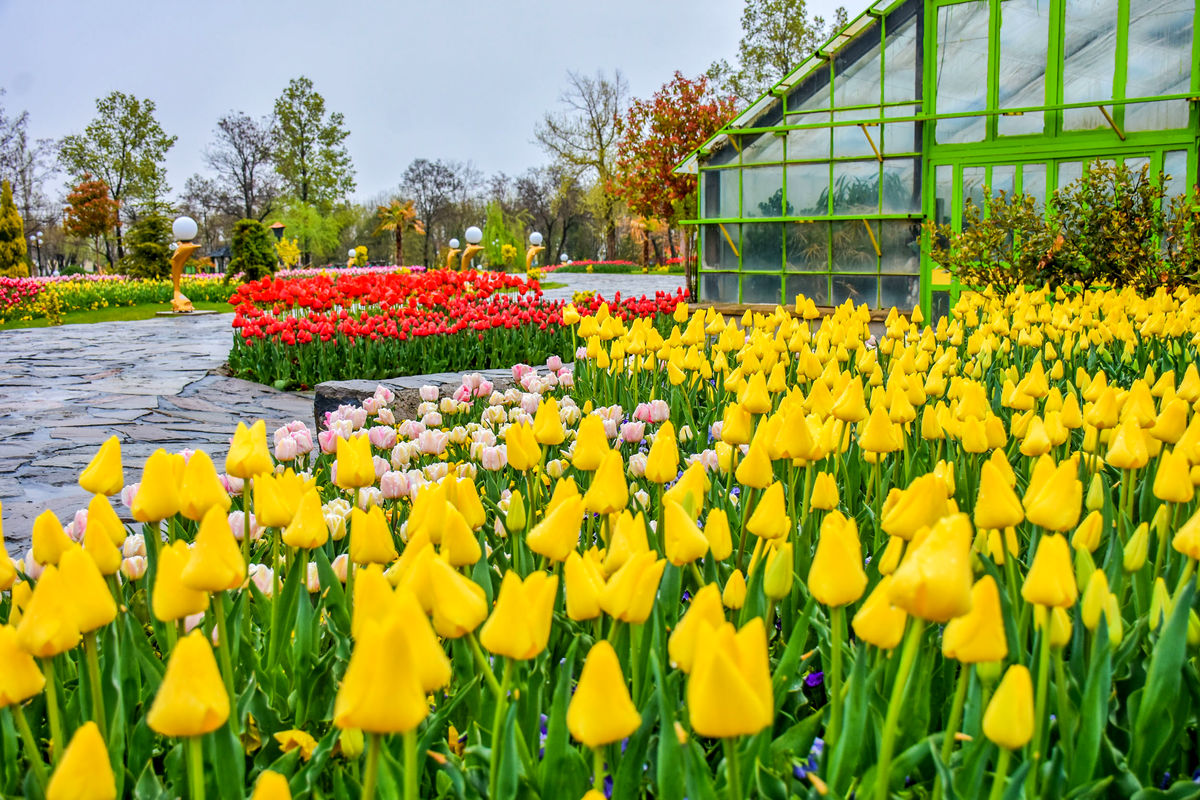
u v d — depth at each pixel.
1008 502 1.57
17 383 10.48
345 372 10.09
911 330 5.48
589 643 1.75
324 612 2.07
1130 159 13.02
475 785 1.37
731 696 0.98
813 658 1.91
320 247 69.50
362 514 1.67
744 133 15.49
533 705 1.49
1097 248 9.53
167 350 14.09
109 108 61.81
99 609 1.34
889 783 1.33
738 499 2.79
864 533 2.54
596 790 1.19
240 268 31.92
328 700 1.73
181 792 1.44
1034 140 13.54
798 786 1.35
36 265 77.75
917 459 2.95
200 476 1.75
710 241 16.31
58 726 1.41
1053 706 1.54
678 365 4.49
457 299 12.51
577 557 1.39
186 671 1.08
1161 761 1.48
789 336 5.06
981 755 1.25
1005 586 1.76
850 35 14.54
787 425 2.06
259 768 1.56
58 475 6.23
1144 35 12.88
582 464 2.13
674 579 1.82
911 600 1.12
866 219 14.71
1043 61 13.42
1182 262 9.11
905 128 14.38
